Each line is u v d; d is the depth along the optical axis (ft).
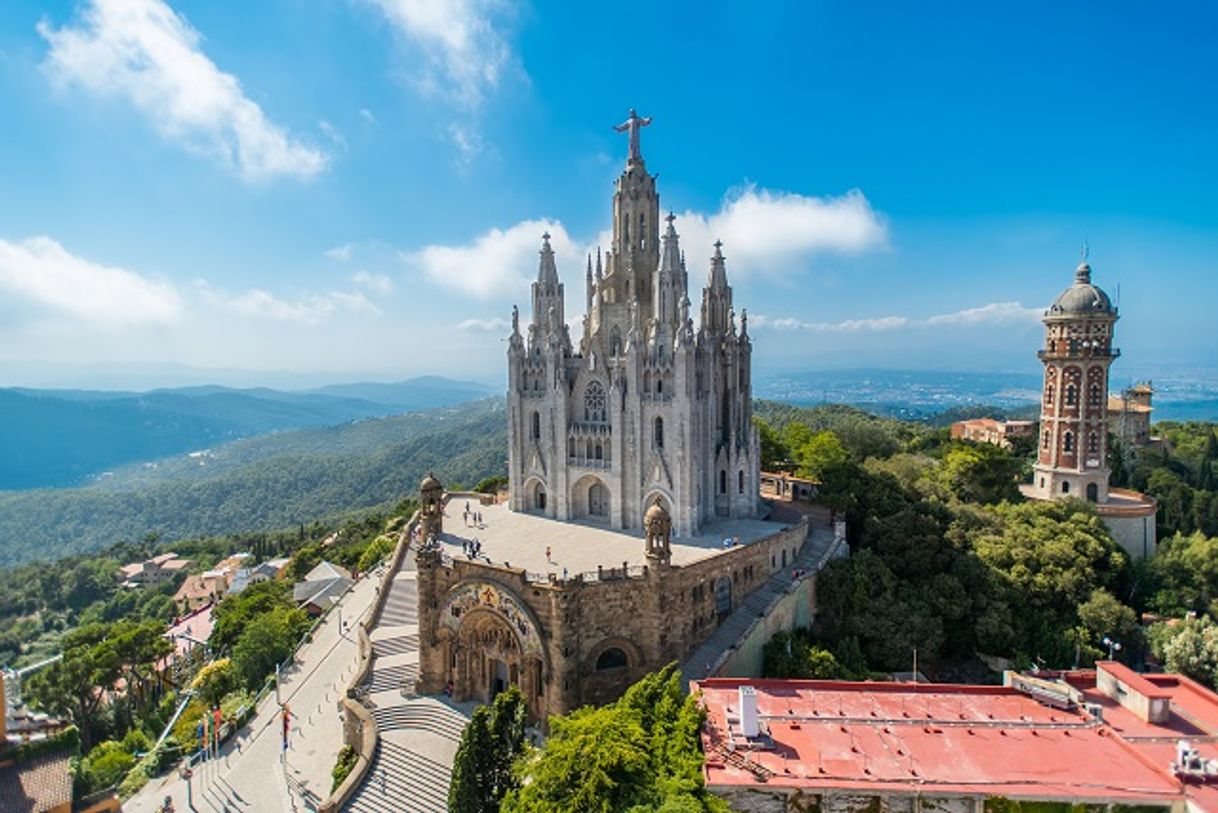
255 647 342.85
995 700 172.65
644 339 323.78
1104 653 297.74
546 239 342.85
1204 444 612.70
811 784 134.41
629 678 241.35
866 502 347.15
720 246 344.49
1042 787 132.98
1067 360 407.44
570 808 135.74
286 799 218.18
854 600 290.35
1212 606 323.57
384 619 308.60
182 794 233.35
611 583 237.66
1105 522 384.88
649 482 311.47
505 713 177.06
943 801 132.05
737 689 177.68
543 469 349.41
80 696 362.12
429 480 292.20
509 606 238.89
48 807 196.65
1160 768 137.90
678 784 132.36
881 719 161.79
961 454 419.54
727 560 264.52
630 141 343.67
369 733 223.51
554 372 336.70
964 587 305.53
